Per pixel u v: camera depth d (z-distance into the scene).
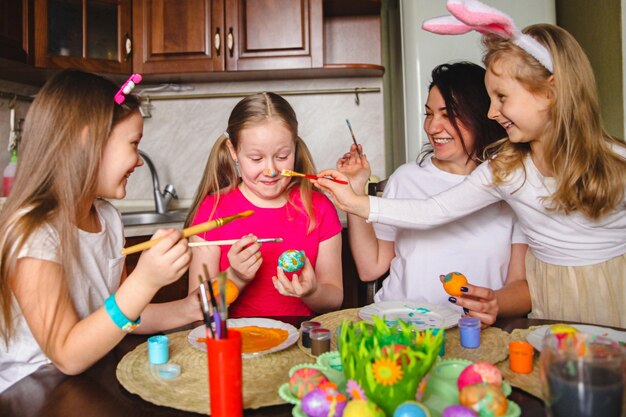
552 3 2.29
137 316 0.91
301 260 1.28
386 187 1.86
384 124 3.01
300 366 0.82
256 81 3.00
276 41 2.65
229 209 1.61
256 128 1.41
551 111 1.24
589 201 1.27
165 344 0.95
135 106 1.10
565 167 1.26
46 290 0.93
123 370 0.92
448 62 2.28
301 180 1.63
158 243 0.87
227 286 1.16
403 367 0.68
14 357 1.04
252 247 1.31
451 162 1.75
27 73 2.56
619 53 2.08
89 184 1.02
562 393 0.62
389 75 3.27
